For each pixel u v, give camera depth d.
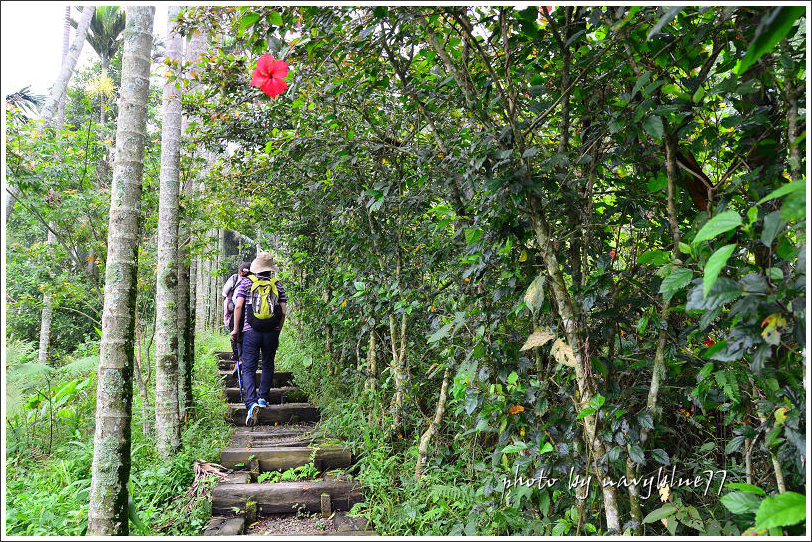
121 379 2.10
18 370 3.65
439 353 3.06
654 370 1.67
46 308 5.55
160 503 2.88
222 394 4.81
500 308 2.32
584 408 1.61
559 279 1.73
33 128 3.50
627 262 2.05
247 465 3.38
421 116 2.79
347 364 4.61
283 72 2.04
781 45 1.40
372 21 1.97
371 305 3.65
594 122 1.87
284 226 5.39
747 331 1.15
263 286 4.34
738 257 1.54
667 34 1.66
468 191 2.30
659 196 1.89
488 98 2.01
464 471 2.77
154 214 4.59
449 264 2.77
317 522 2.83
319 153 3.20
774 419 1.41
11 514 2.30
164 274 3.65
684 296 1.72
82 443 3.17
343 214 3.53
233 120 4.01
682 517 1.67
